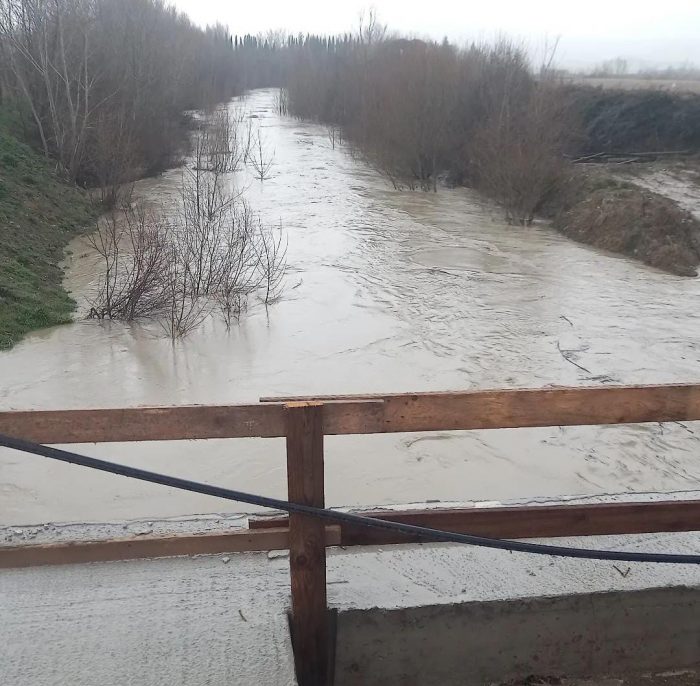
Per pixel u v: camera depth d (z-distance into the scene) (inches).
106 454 262.1
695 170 876.6
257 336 384.8
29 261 482.0
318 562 99.0
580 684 113.7
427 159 910.4
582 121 978.7
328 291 467.5
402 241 625.6
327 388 321.7
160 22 1205.7
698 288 514.9
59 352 358.9
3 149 681.0
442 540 90.7
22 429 89.0
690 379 345.1
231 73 2637.8
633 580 115.2
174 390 316.8
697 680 115.5
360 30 1669.5
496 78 925.8
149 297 418.0
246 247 547.2
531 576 116.2
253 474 250.7
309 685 107.0
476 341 388.5
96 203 709.9
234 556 122.5
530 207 726.5
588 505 105.3
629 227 619.2
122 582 116.1
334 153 1213.7
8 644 102.7
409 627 109.7
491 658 113.1
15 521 220.8
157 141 910.4
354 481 248.4
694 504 106.3
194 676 98.4
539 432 288.0
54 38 794.8
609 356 372.8
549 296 480.4
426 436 281.4
